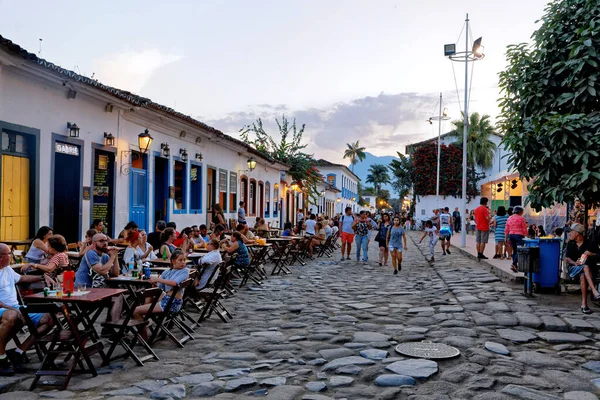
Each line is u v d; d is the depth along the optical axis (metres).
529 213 26.47
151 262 9.88
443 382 5.59
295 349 6.93
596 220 14.95
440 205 51.09
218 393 5.30
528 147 10.86
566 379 5.73
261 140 34.41
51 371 5.40
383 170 133.12
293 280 13.93
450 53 24.69
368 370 5.98
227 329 8.15
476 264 17.86
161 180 16.84
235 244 12.28
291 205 38.12
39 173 10.73
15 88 9.96
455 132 52.62
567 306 9.78
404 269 17.03
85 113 12.29
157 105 14.68
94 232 10.45
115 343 6.16
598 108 10.87
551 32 10.92
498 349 6.84
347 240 20.31
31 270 7.39
